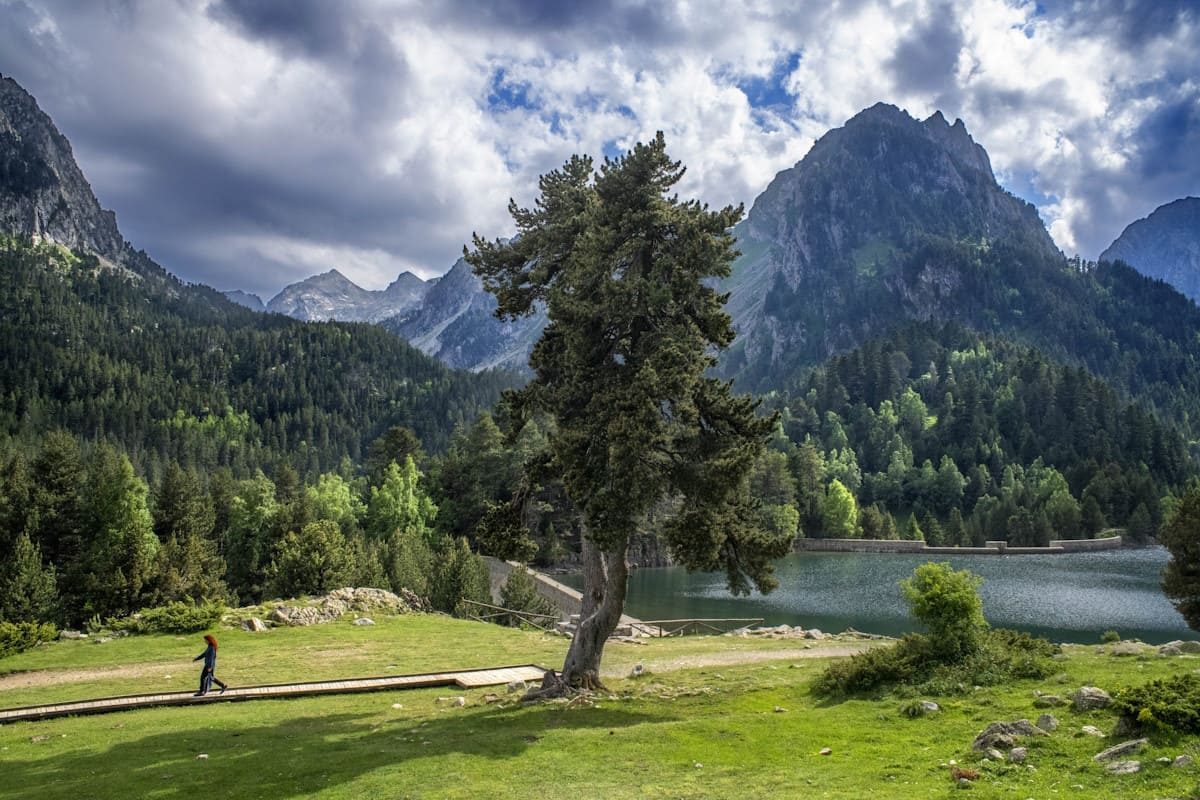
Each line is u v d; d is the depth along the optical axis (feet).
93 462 267.59
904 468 543.80
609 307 72.95
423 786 42.60
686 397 71.97
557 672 79.61
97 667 92.84
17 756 54.85
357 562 181.57
